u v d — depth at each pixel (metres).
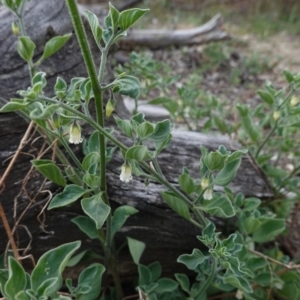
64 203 0.20
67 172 0.24
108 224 0.23
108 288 0.30
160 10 1.37
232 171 0.22
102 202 0.20
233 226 0.30
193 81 0.65
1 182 0.22
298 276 0.28
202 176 0.23
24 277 0.16
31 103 0.16
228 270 0.24
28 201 0.26
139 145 0.18
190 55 0.91
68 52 0.29
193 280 0.32
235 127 0.41
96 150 0.23
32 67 0.21
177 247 0.30
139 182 0.28
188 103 0.42
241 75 0.85
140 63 0.35
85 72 0.30
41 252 0.27
